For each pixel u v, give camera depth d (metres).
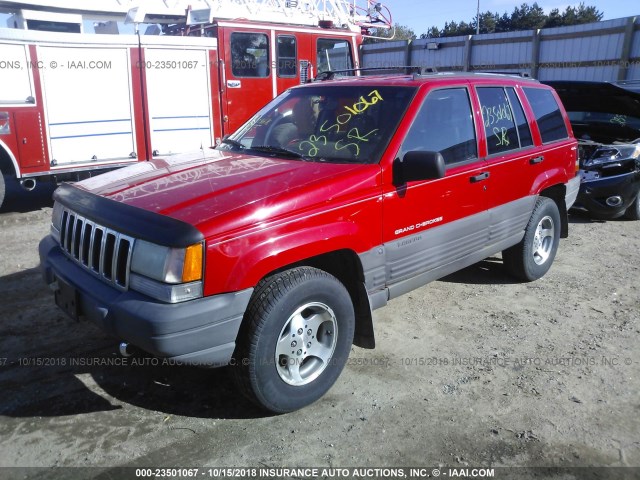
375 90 4.30
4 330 4.46
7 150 7.69
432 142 4.14
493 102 4.82
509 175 4.83
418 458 3.06
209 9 9.22
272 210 3.16
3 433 3.22
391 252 3.86
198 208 3.09
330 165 3.75
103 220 3.23
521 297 5.26
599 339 4.43
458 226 4.38
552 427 3.32
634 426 3.34
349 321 3.59
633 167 7.73
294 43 10.22
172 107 8.98
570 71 20.64
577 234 7.50
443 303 5.10
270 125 4.60
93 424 3.32
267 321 3.13
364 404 3.55
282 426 3.33
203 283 2.94
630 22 18.42
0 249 6.52
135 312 2.91
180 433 3.25
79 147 8.25
